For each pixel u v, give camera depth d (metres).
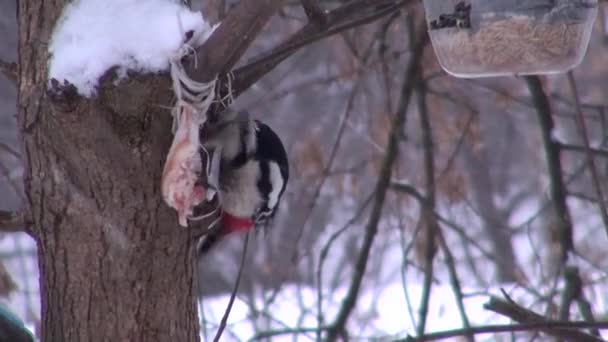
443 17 6.86
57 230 6.18
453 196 13.02
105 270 6.15
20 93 6.16
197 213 6.44
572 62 6.73
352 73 13.05
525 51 6.68
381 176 12.41
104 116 5.81
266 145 7.75
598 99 20.47
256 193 7.68
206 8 7.36
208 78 5.84
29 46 6.09
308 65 17.09
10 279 9.57
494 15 6.68
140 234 6.11
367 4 7.30
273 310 15.45
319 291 12.06
